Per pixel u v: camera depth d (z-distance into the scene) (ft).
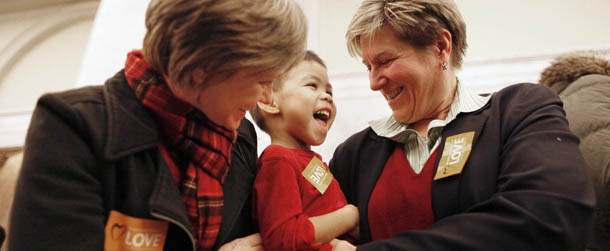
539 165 3.09
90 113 2.80
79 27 17.42
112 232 2.69
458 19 4.16
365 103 10.22
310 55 4.85
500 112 3.82
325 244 3.67
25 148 2.63
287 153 4.13
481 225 2.94
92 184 2.66
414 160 4.07
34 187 2.47
